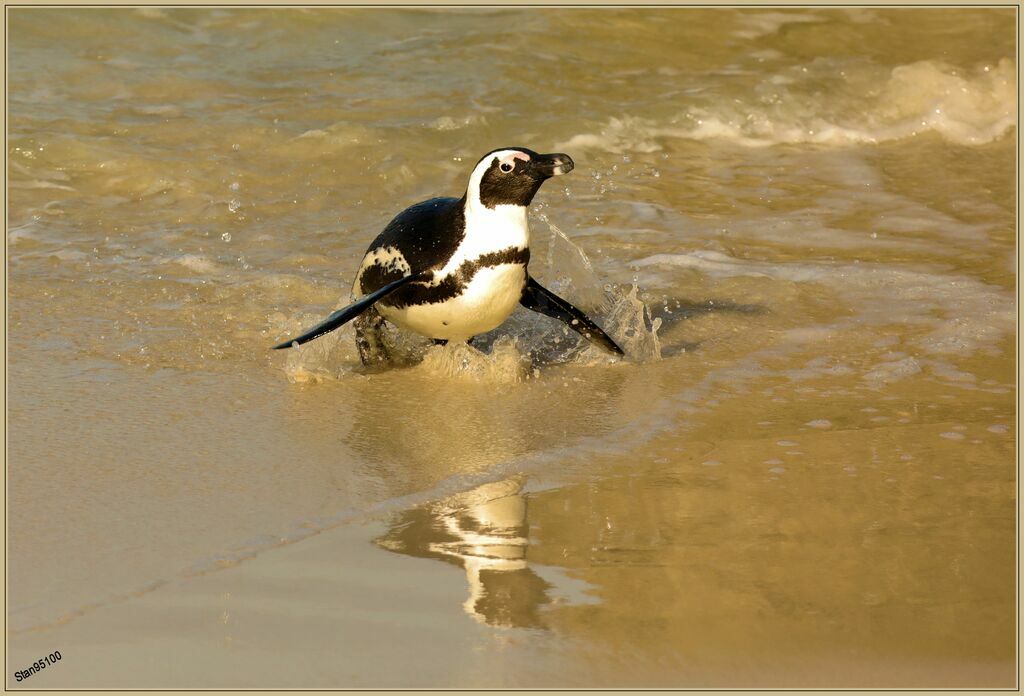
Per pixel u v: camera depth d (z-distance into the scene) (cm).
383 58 3228
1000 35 3641
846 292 2031
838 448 1465
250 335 1816
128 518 1257
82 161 2530
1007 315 1925
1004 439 1495
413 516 1287
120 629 1059
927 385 1666
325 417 1545
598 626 1079
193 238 2225
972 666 1025
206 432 1482
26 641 1034
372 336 1712
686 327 1880
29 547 1186
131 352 1727
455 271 1591
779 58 3416
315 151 2658
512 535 1248
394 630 1069
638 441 1484
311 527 1254
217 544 1211
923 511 1307
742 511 1305
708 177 2688
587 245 2230
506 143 2777
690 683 996
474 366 1703
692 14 3678
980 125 3086
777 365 1741
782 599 1127
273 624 1074
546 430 1518
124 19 3281
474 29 3466
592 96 3064
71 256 2103
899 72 3238
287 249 2192
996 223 2416
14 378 1611
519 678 1000
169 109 2831
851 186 2658
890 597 1132
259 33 3322
